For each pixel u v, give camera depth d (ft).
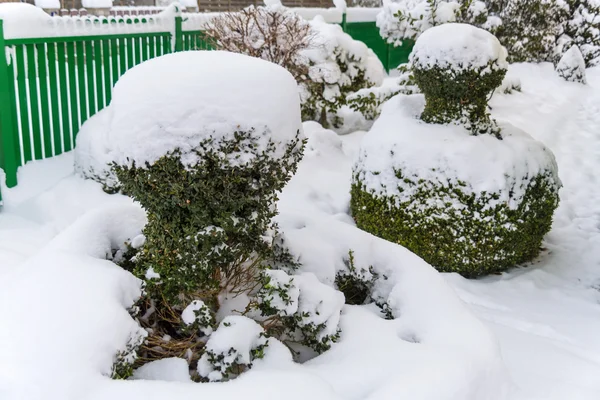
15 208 17.66
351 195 17.46
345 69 27.53
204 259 9.05
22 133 18.69
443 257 14.84
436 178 14.62
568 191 23.18
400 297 10.65
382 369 8.56
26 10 18.20
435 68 15.42
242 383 7.77
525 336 11.94
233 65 9.34
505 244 14.52
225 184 8.89
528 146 15.23
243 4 64.34
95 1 49.67
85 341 7.85
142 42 23.57
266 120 8.95
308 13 40.27
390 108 17.11
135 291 9.43
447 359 8.66
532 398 9.39
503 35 48.88
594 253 17.28
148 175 8.82
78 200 18.01
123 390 7.43
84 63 20.65
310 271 11.15
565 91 42.78
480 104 15.80
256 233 9.64
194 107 8.69
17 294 8.63
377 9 48.67
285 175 9.62
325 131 24.18
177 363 8.80
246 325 8.96
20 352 7.62
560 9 54.65
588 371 10.45
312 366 9.00
